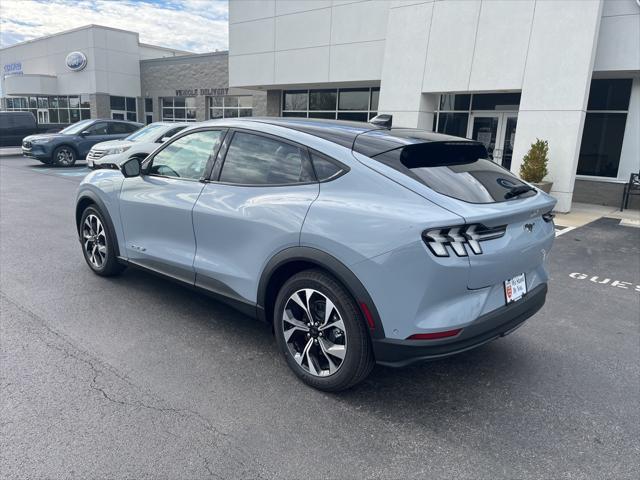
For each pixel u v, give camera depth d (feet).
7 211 29.43
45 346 12.06
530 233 10.48
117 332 13.00
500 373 11.73
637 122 38.58
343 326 9.80
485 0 37.68
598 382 11.44
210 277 12.36
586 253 24.50
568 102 34.91
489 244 9.25
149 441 8.67
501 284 9.94
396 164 9.77
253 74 56.85
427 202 9.02
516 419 9.83
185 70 91.61
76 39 99.14
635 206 39.42
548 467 8.44
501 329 9.91
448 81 40.34
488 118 43.88
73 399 9.84
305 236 9.98
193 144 13.39
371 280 9.12
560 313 16.02
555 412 10.13
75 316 13.92
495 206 9.50
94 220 16.67
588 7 33.45
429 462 8.45
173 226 13.29
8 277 17.02
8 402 9.64
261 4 54.60
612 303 17.21
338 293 9.73
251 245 11.21
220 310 14.78
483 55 38.27
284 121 12.12
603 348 13.35
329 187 10.16
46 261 18.98
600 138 40.47
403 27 42.39
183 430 9.02
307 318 10.58
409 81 42.65
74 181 45.27
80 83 100.53
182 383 10.64
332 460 8.40
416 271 8.66
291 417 9.57
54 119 110.73
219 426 9.19
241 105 83.35
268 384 10.74
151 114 102.32
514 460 8.59
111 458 8.20
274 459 8.36
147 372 11.03
